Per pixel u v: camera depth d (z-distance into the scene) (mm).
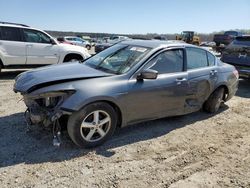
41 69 4574
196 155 4172
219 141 4738
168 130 5051
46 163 3635
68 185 3223
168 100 4816
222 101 6336
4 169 3436
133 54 4719
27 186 3148
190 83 5117
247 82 10297
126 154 4035
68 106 3729
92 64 4902
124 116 4316
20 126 4711
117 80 4199
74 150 4004
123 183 3340
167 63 4848
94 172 3520
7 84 8023
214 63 5902
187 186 3377
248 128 5438
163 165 3814
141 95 4383
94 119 3992
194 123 5512
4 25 8805
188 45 5328
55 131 4012
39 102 4043
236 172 3770
